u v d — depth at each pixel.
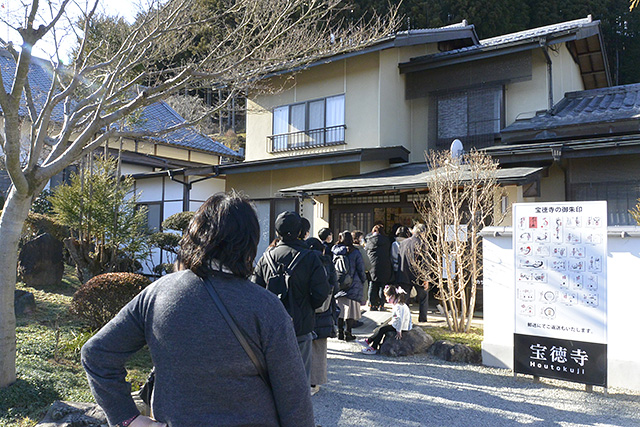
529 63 10.83
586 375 4.70
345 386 4.91
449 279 7.04
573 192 8.95
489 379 5.20
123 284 5.71
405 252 7.80
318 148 13.00
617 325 4.98
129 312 1.52
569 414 4.16
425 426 3.91
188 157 17.78
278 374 1.43
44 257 8.66
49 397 3.90
